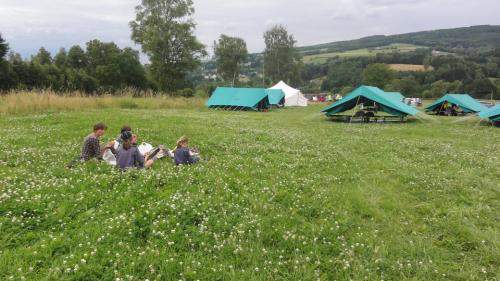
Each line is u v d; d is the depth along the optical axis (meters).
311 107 60.94
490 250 6.89
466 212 8.77
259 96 46.00
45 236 6.07
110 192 8.04
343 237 6.96
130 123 20.94
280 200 8.64
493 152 17.06
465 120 33.53
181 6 73.31
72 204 7.23
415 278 5.83
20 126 18.81
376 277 5.75
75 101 29.77
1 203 6.88
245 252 6.09
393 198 9.68
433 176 11.94
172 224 6.74
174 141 15.83
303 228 7.17
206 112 38.28
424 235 7.61
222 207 7.56
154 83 91.19
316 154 14.55
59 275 5.02
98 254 5.59
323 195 9.20
